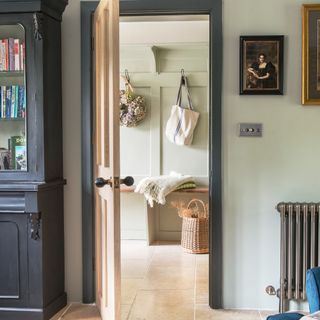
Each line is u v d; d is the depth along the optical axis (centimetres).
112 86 216
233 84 269
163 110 457
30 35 250
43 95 252
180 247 443
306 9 261
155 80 455
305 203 258
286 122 267
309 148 267
